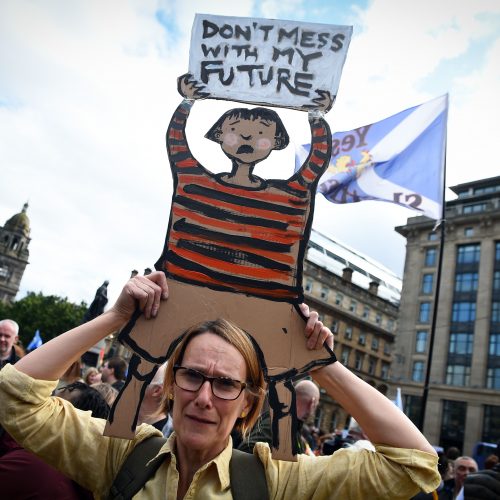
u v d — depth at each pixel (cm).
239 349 160
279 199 192
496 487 296
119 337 169
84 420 169
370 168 759
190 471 156
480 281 3136
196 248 185
